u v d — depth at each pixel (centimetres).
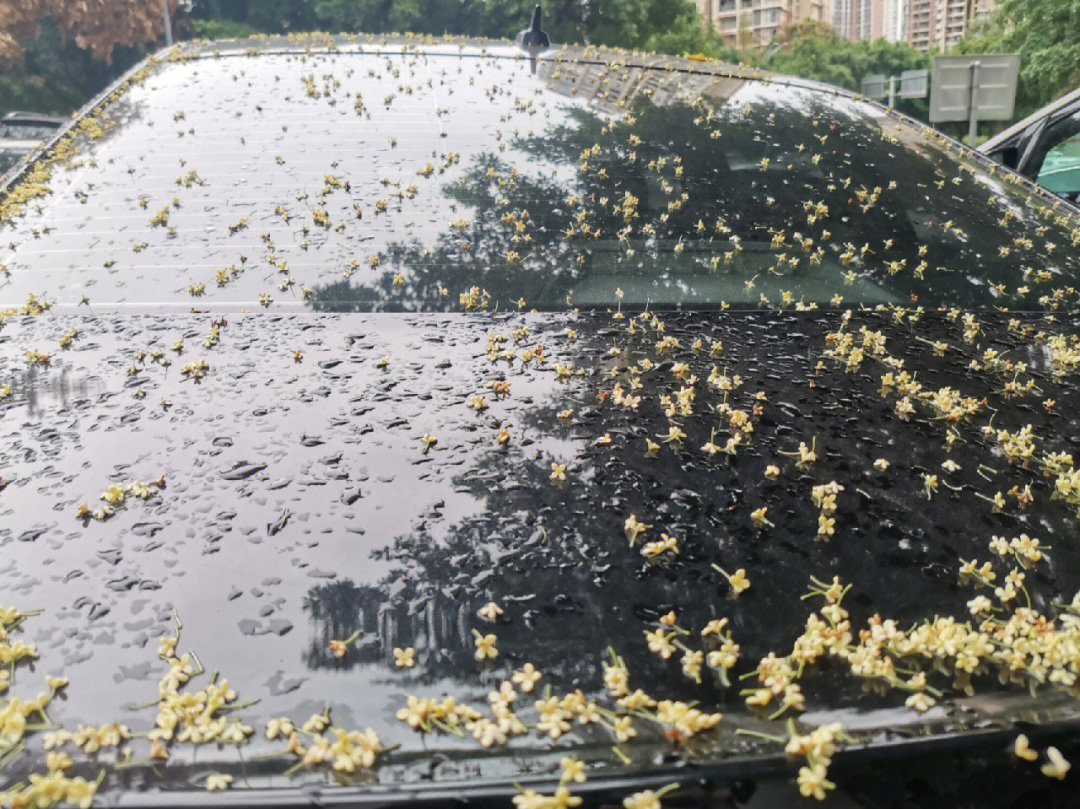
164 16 2589
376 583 96
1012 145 401
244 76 263
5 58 2570
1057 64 1978
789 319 163
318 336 150
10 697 83
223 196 194
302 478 113
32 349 147
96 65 2802
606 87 259
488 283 168
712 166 214
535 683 84
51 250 178
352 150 214
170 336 150
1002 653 87
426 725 79
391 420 126
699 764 75
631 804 71
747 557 100
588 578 97
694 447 121
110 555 100
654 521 106
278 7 2967
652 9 2886
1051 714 80
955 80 872
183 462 117
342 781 74
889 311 168
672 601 94
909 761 76
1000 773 76
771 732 78
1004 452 125
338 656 87
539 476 113
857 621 92
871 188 211
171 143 221
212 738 78
